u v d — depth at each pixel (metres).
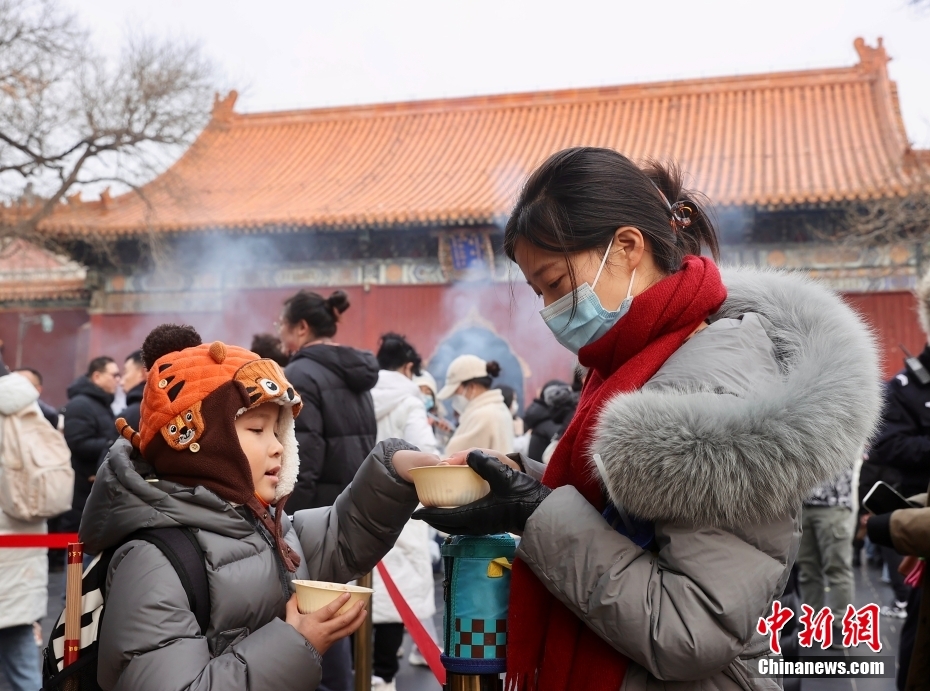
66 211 23.78
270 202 23.56
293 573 2.22
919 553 3.10
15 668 4.75
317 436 4.57
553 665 1.89
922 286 4.98
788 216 19.84
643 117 25.41
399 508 2.40
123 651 1.90
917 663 3.22
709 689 1.86
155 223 21.59
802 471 1.71
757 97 25.12
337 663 4.26
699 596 1.75
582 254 2.02
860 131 22.69
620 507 1.83
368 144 26.64
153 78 20.80
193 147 25.64
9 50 19.36
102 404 8.30
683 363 1.91
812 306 2.00
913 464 5.19
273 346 5.41
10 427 4.76
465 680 2.02
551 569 1.84
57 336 25.97
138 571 1.96
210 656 1.95
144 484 2.03
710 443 1.70
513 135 25.92
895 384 5.30
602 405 1.95
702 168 22.08
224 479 2.12
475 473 1.99
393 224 21.02
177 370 2.17
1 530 4.75
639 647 1.76
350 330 22.14
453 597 2.06
